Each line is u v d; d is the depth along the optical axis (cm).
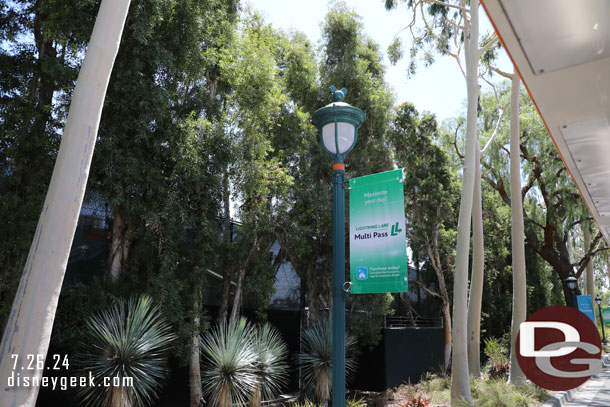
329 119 606
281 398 1314
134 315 789
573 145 326
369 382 1542
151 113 877
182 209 925
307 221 1401
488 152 2373
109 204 900
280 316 1452
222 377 909
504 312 2445
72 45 882
